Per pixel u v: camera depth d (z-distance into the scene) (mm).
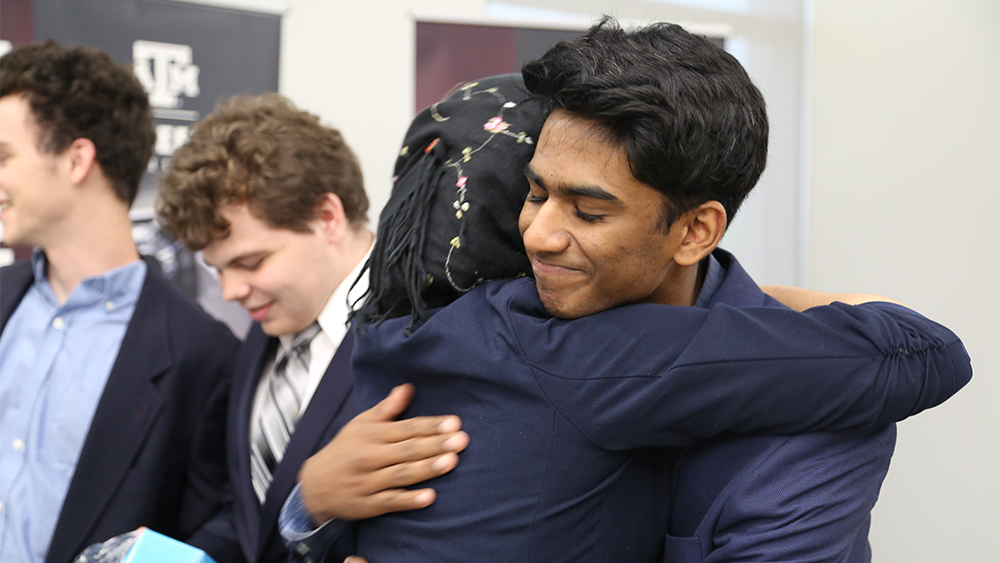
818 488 683
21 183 1259
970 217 2783
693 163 617
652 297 738
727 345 647
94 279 1343
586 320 682
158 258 2059
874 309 741
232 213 1110
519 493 675
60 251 1339
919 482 2766
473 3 2658
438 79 2355
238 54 2174
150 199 2059
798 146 2906
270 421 1236
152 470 1290
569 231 645
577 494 681
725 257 823
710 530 721
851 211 2850
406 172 819
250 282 1155
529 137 752
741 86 665
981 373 2781
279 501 1116
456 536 688
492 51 2381
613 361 660
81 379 1325
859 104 2842
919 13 2791
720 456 727
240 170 1104
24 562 1267
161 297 1398
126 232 1403
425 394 754
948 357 706
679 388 643
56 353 1335
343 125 2529
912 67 2801
